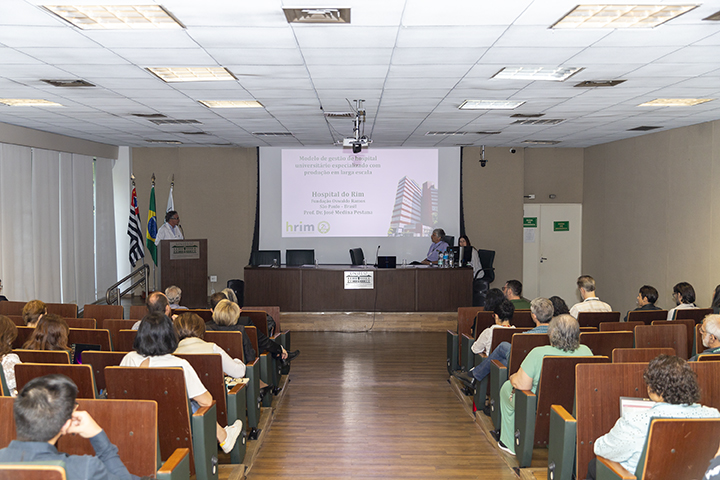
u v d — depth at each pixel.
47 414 1.71
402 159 10.95
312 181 10.97
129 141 10.21
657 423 2.00
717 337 3.29
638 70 4.73
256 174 11.27
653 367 2.27
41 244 8.67
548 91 5.61
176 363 2.89
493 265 11.32
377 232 11.00
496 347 4.46
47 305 5.59
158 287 10.66
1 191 7.73
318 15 3.34
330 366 6.63
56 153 9.09
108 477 1.82
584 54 4.21
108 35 3.72
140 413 2.21
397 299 9.04
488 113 7.00
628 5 3.17
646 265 9.08
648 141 9.01
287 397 5.37
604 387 2.76
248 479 3.54
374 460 3.86
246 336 4.12
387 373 6.32
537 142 10.33
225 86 5.37
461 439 4.27
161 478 2.23
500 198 11.24
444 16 3.34
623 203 9.84
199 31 3.63
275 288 9.07
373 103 6.28
